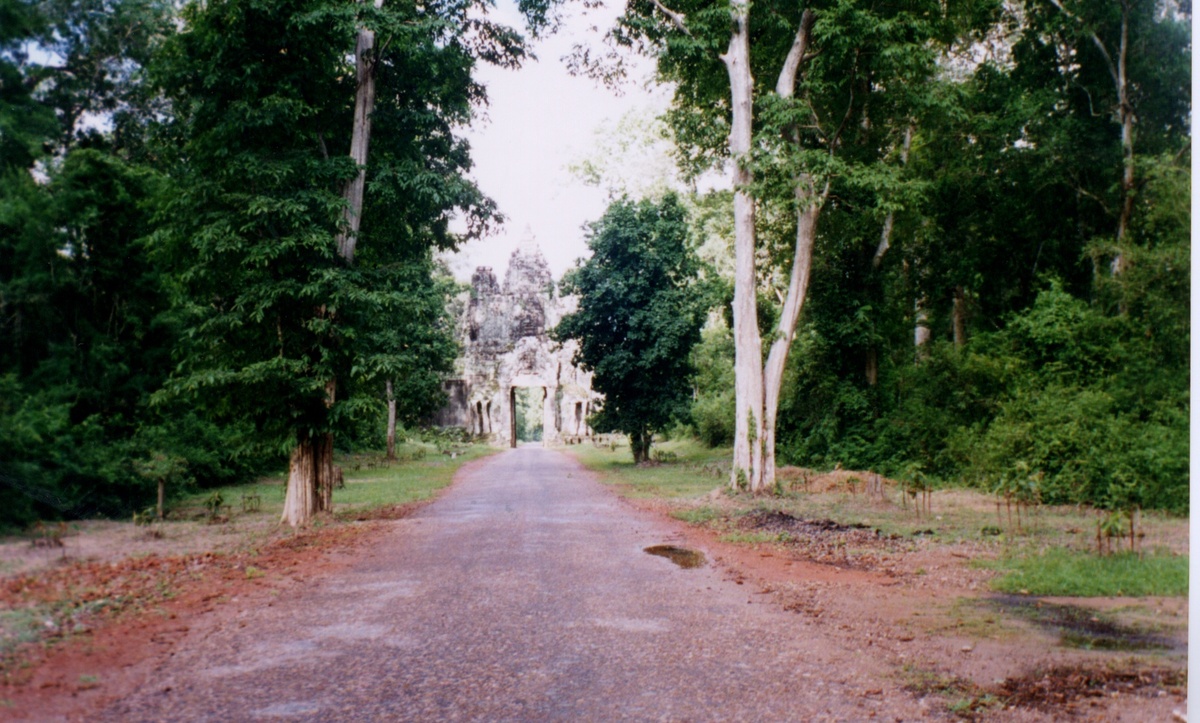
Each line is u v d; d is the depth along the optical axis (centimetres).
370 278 1379
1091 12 1703
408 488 2136
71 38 1022
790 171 1645
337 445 3738
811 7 1728
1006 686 503
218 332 1245
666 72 1988
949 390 2127
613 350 2980
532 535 1216
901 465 2103
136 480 1320
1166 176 1503
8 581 779
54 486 1091
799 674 537
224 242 1165
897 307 2472
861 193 1833
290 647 604
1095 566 834
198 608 725
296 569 929
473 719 460
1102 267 1672
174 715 459
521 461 3750
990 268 2167
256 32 1260
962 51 2277
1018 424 1681
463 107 1666
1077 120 1794
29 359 1071
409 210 1630
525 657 582
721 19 1706
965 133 2080
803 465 2470
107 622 661
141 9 1130
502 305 6375
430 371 3466
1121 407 1488
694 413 3850
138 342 1248
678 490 1986
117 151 1191
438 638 632
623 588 822
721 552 1053
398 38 1367
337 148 1573
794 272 1814
